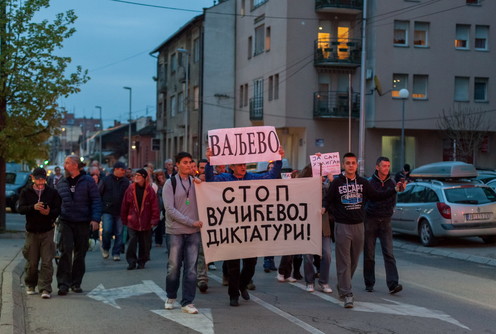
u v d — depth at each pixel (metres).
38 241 8.57
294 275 10.32
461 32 34.47
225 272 9.77
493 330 6.87
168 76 52.94
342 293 8.02
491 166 35.28
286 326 6.91
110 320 7.24
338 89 33.84
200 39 42.62
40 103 16.31
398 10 33.19
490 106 34.66
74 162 8.82
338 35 33.81
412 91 33.66
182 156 7.74
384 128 33.81
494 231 15.10
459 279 10.69
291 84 33.22
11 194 26.33
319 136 33.56
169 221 7.69
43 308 7.92
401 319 7.32
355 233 8.06
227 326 6.90
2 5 15.98
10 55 15.97
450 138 33.59
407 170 17.17
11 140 16.22
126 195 11.64
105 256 13.20
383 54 33.12
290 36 33.12
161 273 11.11
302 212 8.16
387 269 9.06
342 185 8.10
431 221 15.27
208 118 42.28
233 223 7.95
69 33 16.48
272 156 8.21
